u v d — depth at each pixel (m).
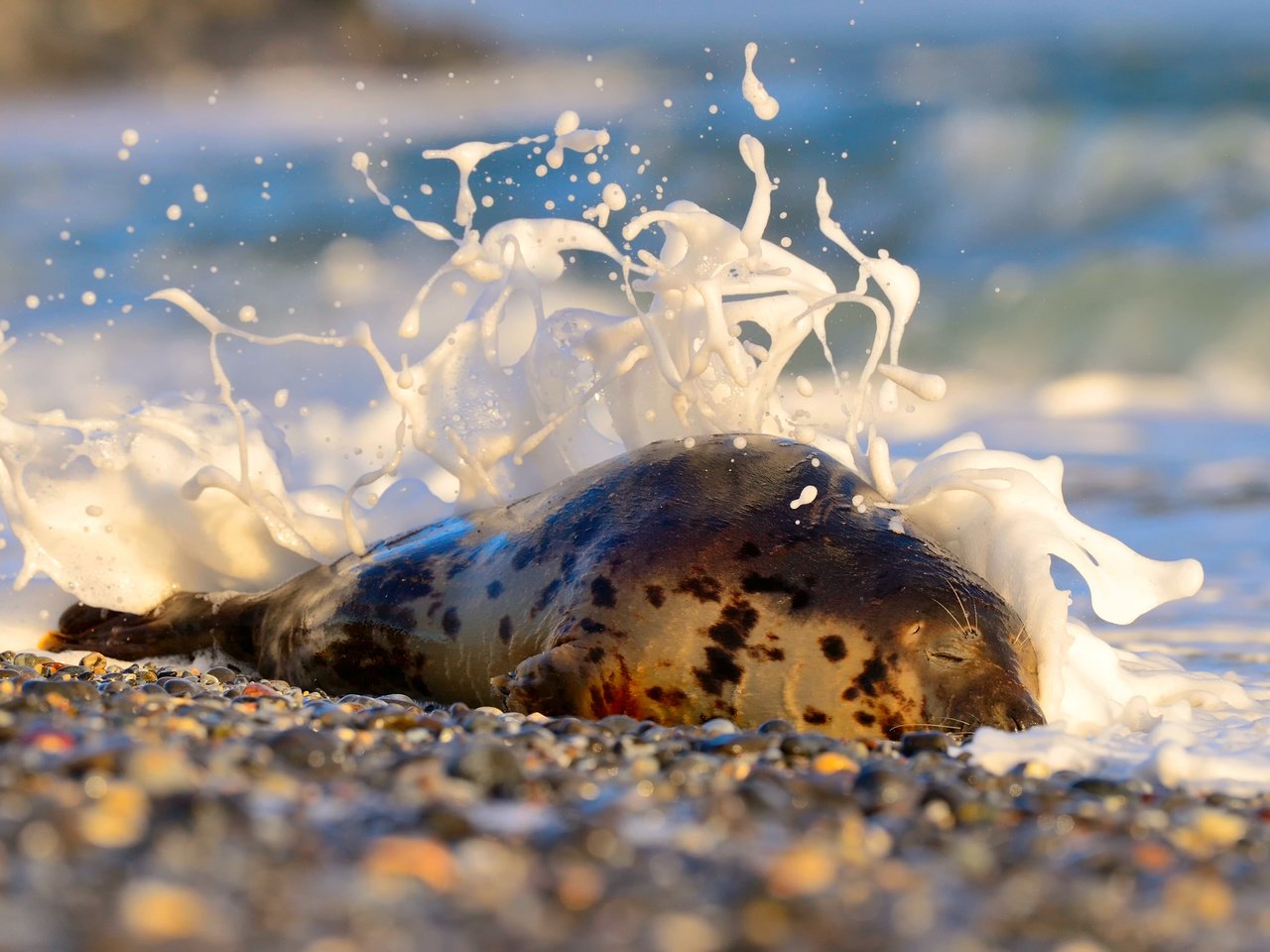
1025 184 72.38
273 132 129.62
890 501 19.23
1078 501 34.91
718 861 10.28
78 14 174.88
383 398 43.41
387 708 16.23
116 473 22.41
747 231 20.66
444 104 151.75
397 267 73.25
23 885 8.74
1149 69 98.69
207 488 21.98
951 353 58.94
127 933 8.09
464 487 21.42
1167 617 25.06
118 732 13.67
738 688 17.55
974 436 20.84
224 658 21.88
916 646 17.25
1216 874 10.91
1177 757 14.66
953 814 12.48
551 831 10.71
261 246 79.56
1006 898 9.99
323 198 89.50
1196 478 37.22
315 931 8.43
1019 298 60.09
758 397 20.89
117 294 69.69
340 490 22.77
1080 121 76.62
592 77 169.62
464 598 19.31
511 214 77.81
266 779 11.77
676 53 189.12
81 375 50.28
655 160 81.44
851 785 13.14
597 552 18.28
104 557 22.47
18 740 12.52
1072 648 18.47
